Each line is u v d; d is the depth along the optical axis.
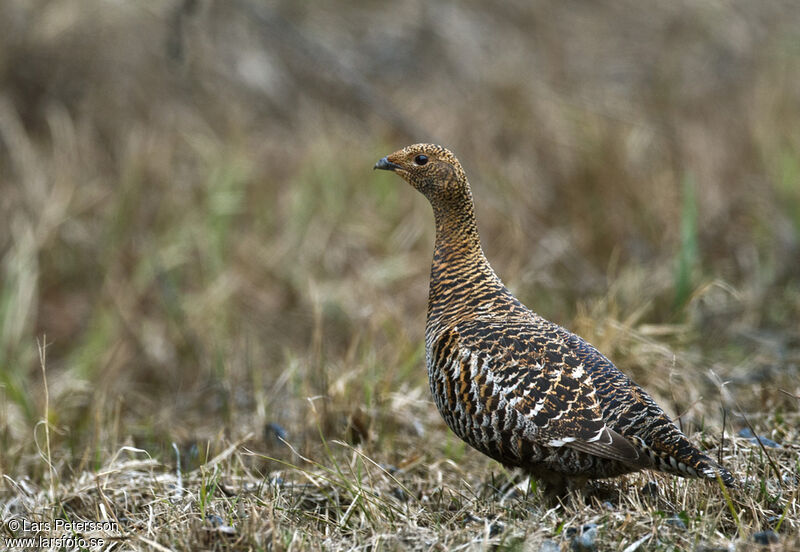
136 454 8.82
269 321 12.80
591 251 13.64
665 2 20.72
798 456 7.15
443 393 6.80
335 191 14.70
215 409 10.64
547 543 5.93
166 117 16.42
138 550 6.08
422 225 14.05
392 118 16.02
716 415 8.64
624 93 18.14
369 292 12.80
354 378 9.33
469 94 17.48
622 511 6.34
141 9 17.09
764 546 5.72
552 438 6.28
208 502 6.86
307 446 8.41
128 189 14.74
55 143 15.35
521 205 14.38
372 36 19.28
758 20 20.28
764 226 13.49
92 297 13.81
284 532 6.21
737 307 11.60
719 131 16.33
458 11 19.77
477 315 6.96
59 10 16.41
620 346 9.32
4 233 14.40
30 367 12.68
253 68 17.52
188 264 13.92
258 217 14.53
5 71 15.98
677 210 13.86
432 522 6.54
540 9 20.08
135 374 12.39
